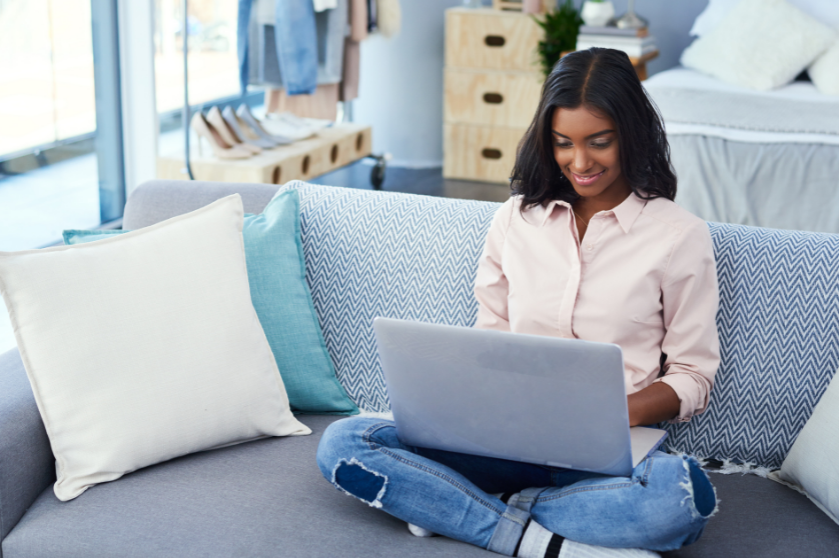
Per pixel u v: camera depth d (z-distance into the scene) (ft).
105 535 3.70
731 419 4.33
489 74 14.64
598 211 4.31
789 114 10.35
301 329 4.79
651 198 4.19
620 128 3.97
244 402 4.31
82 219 11.39
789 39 11.98
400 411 3.83
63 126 10.84
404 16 15.62
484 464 4.02
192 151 11.94
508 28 14.26
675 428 4.41
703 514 3.26
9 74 9.92
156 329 4.15
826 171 9.74
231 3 13.88
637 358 4.15
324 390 4.81
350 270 5.02
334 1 11.57
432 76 15.90
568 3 14.39
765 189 9.98
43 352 4.01
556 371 3.35
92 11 10.98
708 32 13.87
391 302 4.92
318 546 3.59
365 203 5.16
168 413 4.11
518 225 4.47
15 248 10.36
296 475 4.11
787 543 3.61
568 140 4.07
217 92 14.01
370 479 3.65
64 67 10.68
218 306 4.32
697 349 4.08
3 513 3.82
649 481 3.40
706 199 10.18
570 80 4.00
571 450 3.59
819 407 3.92
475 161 15.26
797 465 3.93
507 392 3.51
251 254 4.80
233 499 3.89
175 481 4.04
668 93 11.11
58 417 4.00
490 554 3.57
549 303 4.26
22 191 10.37
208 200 5.32
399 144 16.47
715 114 10.41
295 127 12.91
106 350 4.06
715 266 4.19
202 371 4.20
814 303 4.26
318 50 12.26
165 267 4.26
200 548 3.60
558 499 3.67
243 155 11.25
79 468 4.00
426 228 4.96
